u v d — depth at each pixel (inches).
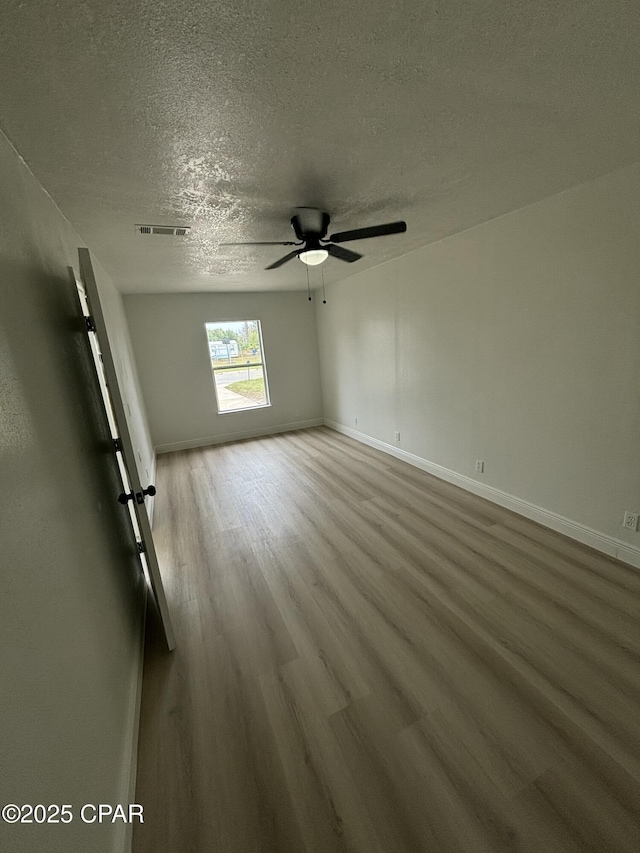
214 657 70.2
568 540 100.7
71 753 33.8
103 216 82.4
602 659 64.3
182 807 47.1
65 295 67.2
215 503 140.5
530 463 110.7
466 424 132.4
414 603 81.0
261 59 40.9
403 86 47.7
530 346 104.0
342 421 232.7
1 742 23.8
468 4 36.1
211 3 33.5
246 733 55.8
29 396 40.2
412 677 63.3
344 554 101.6
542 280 97.2
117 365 119.3
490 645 68.7
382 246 132.0
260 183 73.0
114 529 71.9
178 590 90.7
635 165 74.4
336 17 36.2
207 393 224.7
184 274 153.2
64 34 35.2
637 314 79.8
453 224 109.7
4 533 28.9
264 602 84.7
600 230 82.7
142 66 40.4
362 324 186.5
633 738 51.8
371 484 149.2
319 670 66.0
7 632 26.8
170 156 60.5
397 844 42.3
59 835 29.4
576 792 46.0
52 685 32.3
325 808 46.1
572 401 96.0
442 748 52.1
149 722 58.1
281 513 128.8
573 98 52.1
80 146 54.4
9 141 49.8
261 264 144.9
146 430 184.9
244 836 43.9
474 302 119.1
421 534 109.0
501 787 47.0
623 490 88.2
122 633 61.3
